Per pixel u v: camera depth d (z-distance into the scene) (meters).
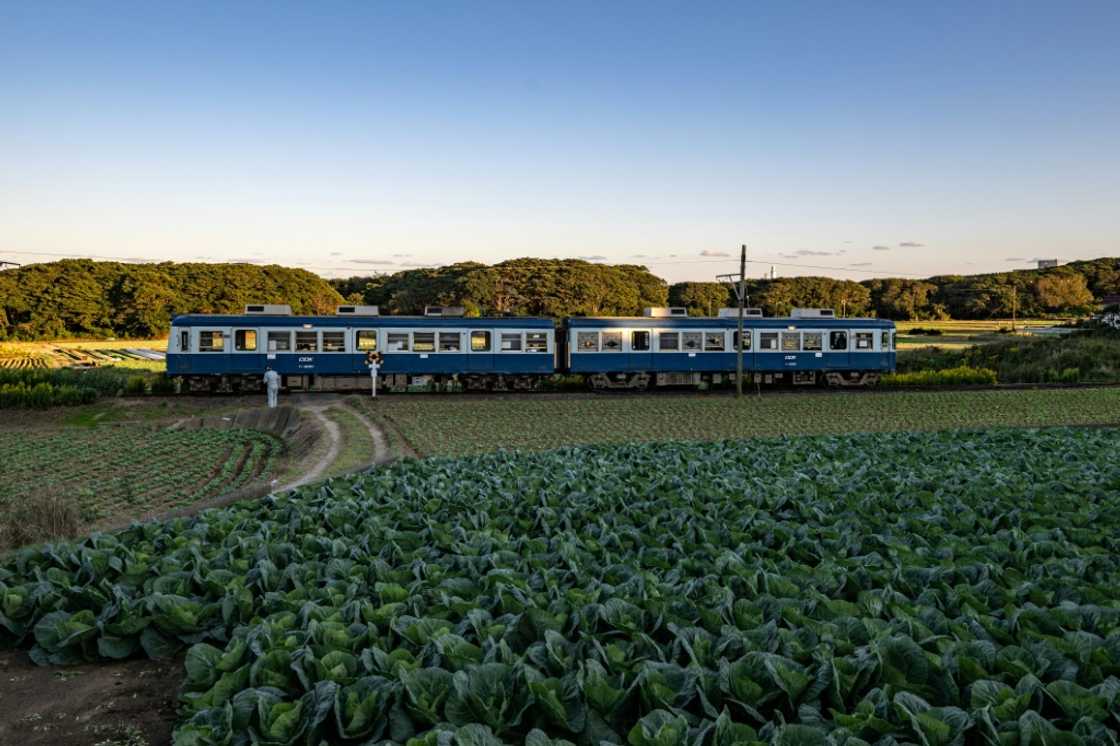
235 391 34.12
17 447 23.22
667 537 9.64
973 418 28.16
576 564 8.30
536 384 36.62
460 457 17.27
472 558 8.61
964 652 5.91
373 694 5.38
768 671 5.58
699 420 27.48
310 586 7.94
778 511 11.38
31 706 6.57
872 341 38.16
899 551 8.80
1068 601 7.02
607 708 5.44
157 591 7.86
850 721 4.98
